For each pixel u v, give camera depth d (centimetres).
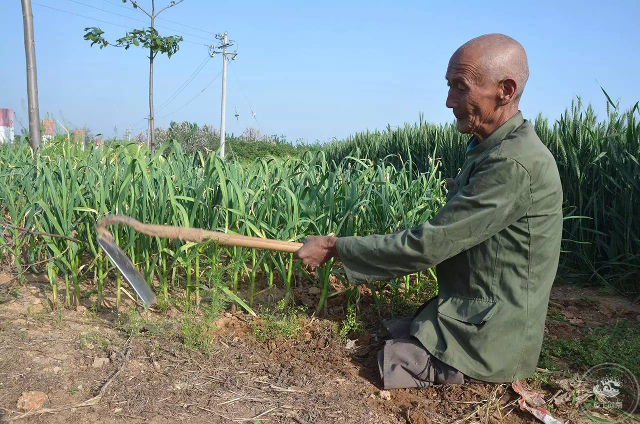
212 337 300
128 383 254
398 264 246
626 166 478
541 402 254
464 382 267
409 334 284
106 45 1073
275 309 348
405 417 244
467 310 255
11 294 354
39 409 229
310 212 355
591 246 502
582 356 305
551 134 656
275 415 238
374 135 1405
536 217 241
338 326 331
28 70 698
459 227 236
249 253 349
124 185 335
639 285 468
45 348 281
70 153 503
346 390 263
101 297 339
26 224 355
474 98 246
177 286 380
